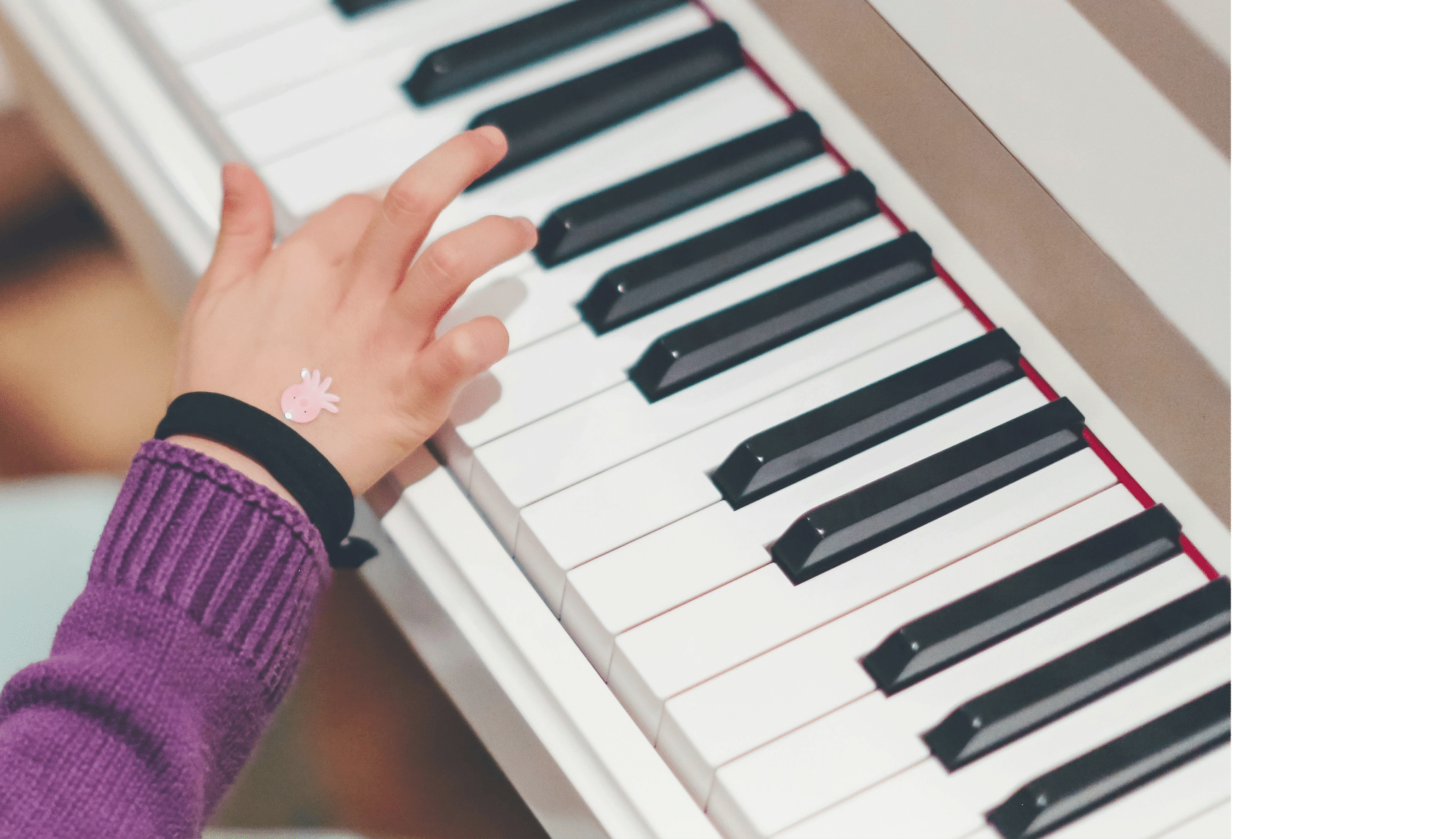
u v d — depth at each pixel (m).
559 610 0.93
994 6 0.92
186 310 1.01
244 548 0.92
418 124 0.98
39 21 1.00
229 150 0.98
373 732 1.21
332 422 0.93
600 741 0.91
